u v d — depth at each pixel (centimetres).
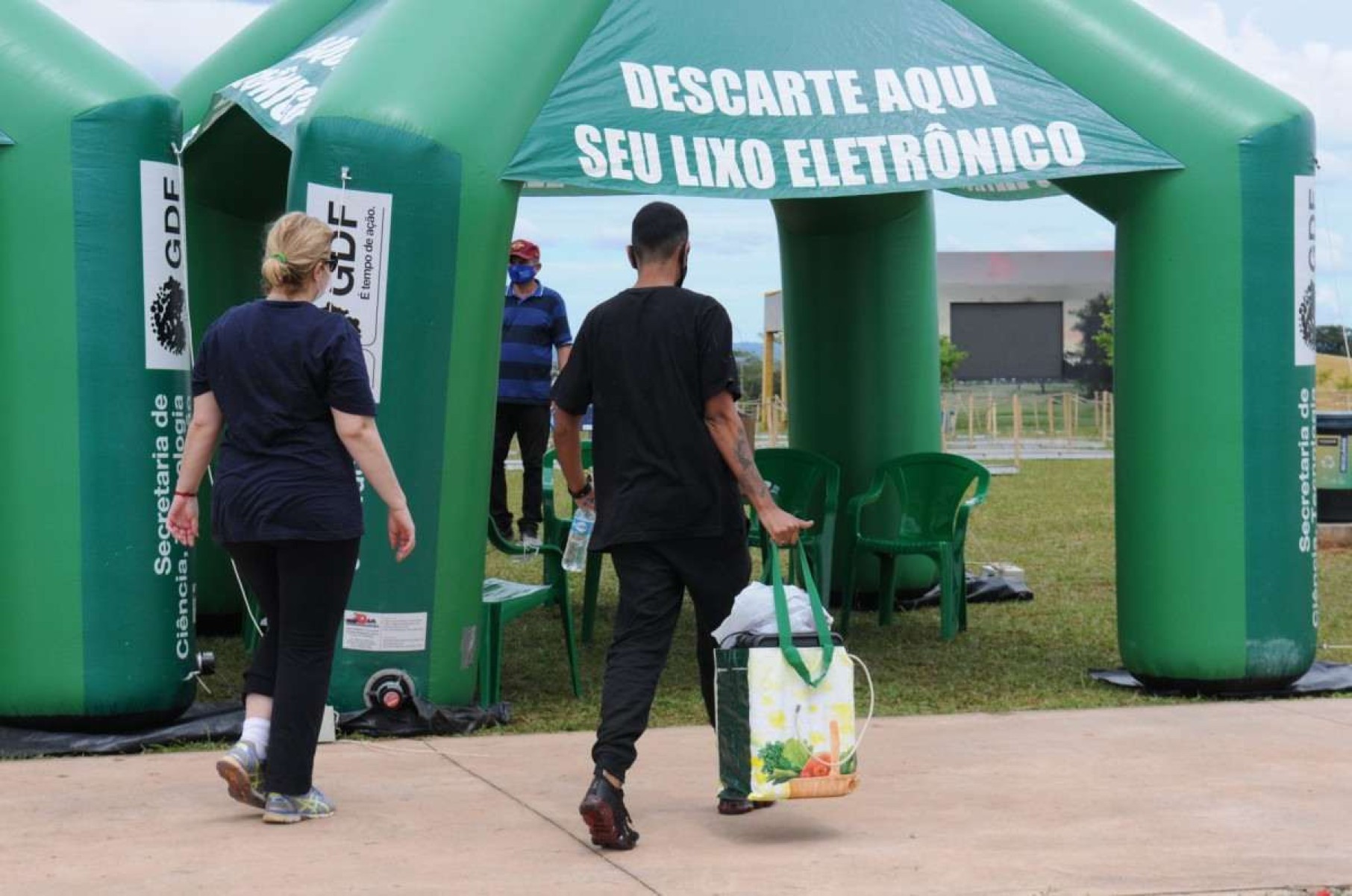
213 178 852
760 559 1155
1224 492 673
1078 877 425
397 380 613
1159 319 680
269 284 478
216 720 614
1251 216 668
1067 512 1633
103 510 581
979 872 429
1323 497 1315
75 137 575
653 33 680
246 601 786
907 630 901
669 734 627
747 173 652
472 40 636
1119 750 587
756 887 416
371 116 608
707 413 462
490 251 625
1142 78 684
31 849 451
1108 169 667
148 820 484
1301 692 698
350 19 856
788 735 446
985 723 639
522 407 1166
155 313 590
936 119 677
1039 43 701
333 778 542
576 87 655
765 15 698
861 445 969
